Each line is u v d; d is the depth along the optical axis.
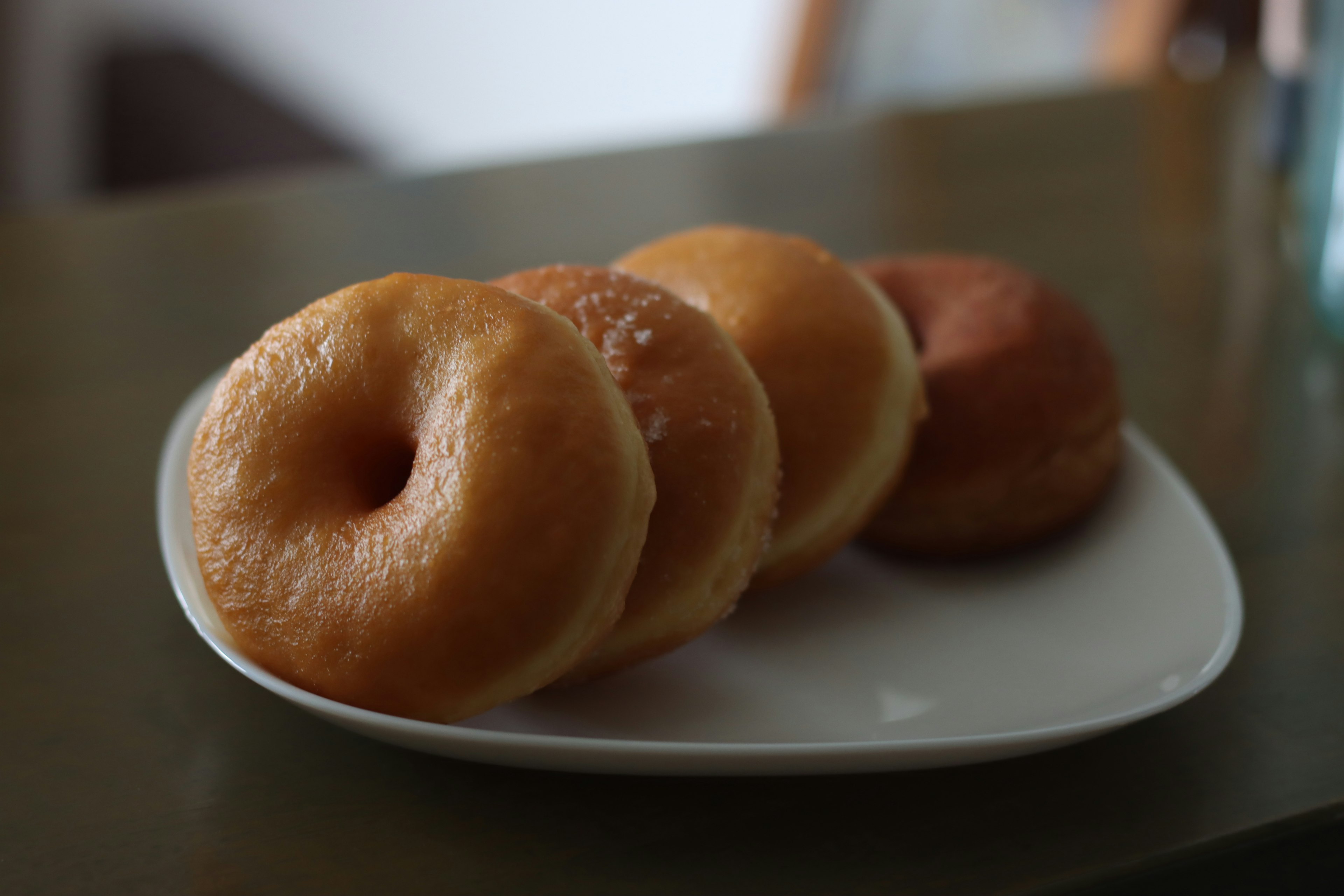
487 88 1.63
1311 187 0.53
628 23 1.58
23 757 0.34
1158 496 0.40
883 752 0.31
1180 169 0.71
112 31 1.50
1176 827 0.33
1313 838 0.33
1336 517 0.43
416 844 0.32
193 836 0.32
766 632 0.37
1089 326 0.43
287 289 0.58
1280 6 0.68
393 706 0.31
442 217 0.66
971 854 0.32
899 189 0.69
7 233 0.64
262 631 0.32
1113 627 0.37
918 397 0.39
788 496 0.37
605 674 0.35
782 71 1.33
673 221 0.65
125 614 0.39
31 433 0.47
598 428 0.32
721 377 0.35
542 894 0.31
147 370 0.51
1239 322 0.55
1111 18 1.07
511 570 0.31
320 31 1.56
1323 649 0.38
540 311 0.33
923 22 1.21
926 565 0.40
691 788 0.33
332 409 0.33
